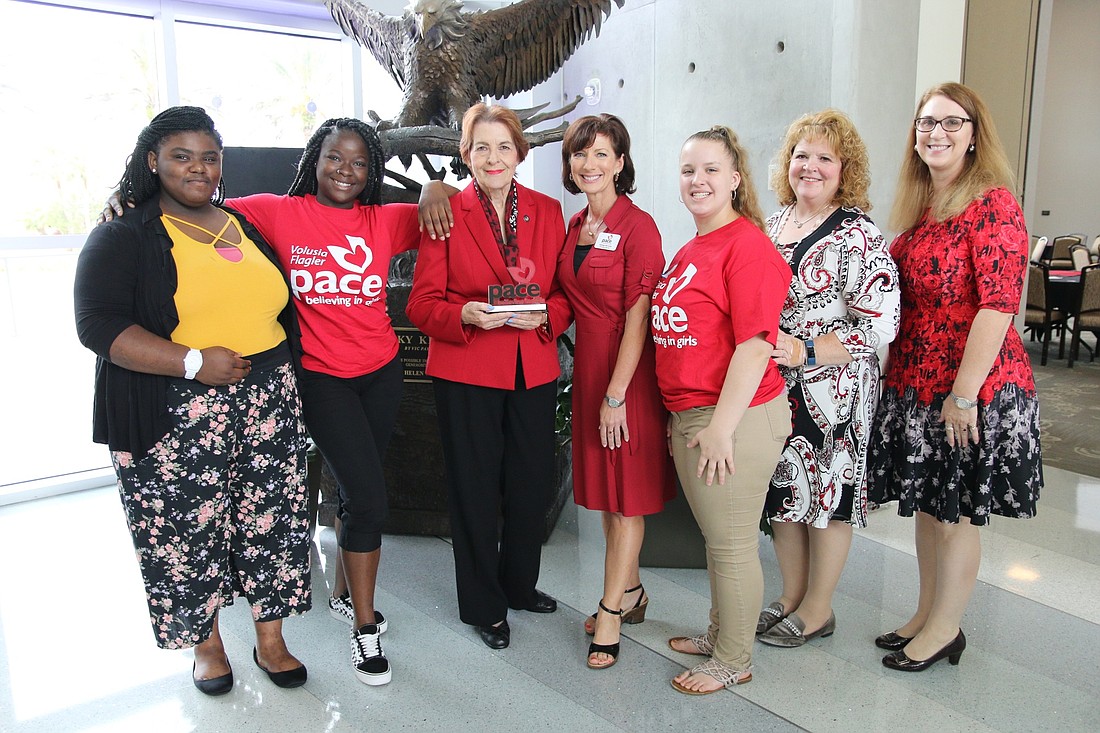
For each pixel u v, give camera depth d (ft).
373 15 11.15
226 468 6.49
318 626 8.36
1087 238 31.17
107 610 8.79
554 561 9.89
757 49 12.56
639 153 15.19
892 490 7.28
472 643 7.97
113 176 12.96
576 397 7.41
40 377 13.17
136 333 5.90
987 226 6.32
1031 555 9.89
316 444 7.25
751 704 6.84
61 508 11.80
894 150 11.54
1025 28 13.23
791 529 7.80
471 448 7.44
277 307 6.61
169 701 7.09
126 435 6.05
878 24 10.93
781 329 7.18
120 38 12.71
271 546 6.84
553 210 7.50
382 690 7.18
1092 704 6.81
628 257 6.91
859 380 6.99
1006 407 6.49
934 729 6.48
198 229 6.27
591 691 7.09
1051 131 30.94
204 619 6.68
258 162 10.96
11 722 6.82
